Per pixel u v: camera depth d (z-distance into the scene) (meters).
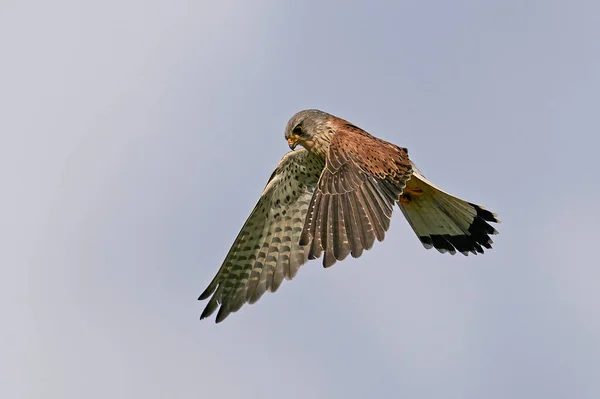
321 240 12.40
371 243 12.30
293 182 15.48
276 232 15.70
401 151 13.23
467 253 14.35
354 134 13.41
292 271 15.68
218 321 15.70
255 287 15.77
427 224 14.42
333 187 12.79
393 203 12.73
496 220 14.03
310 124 14.71
